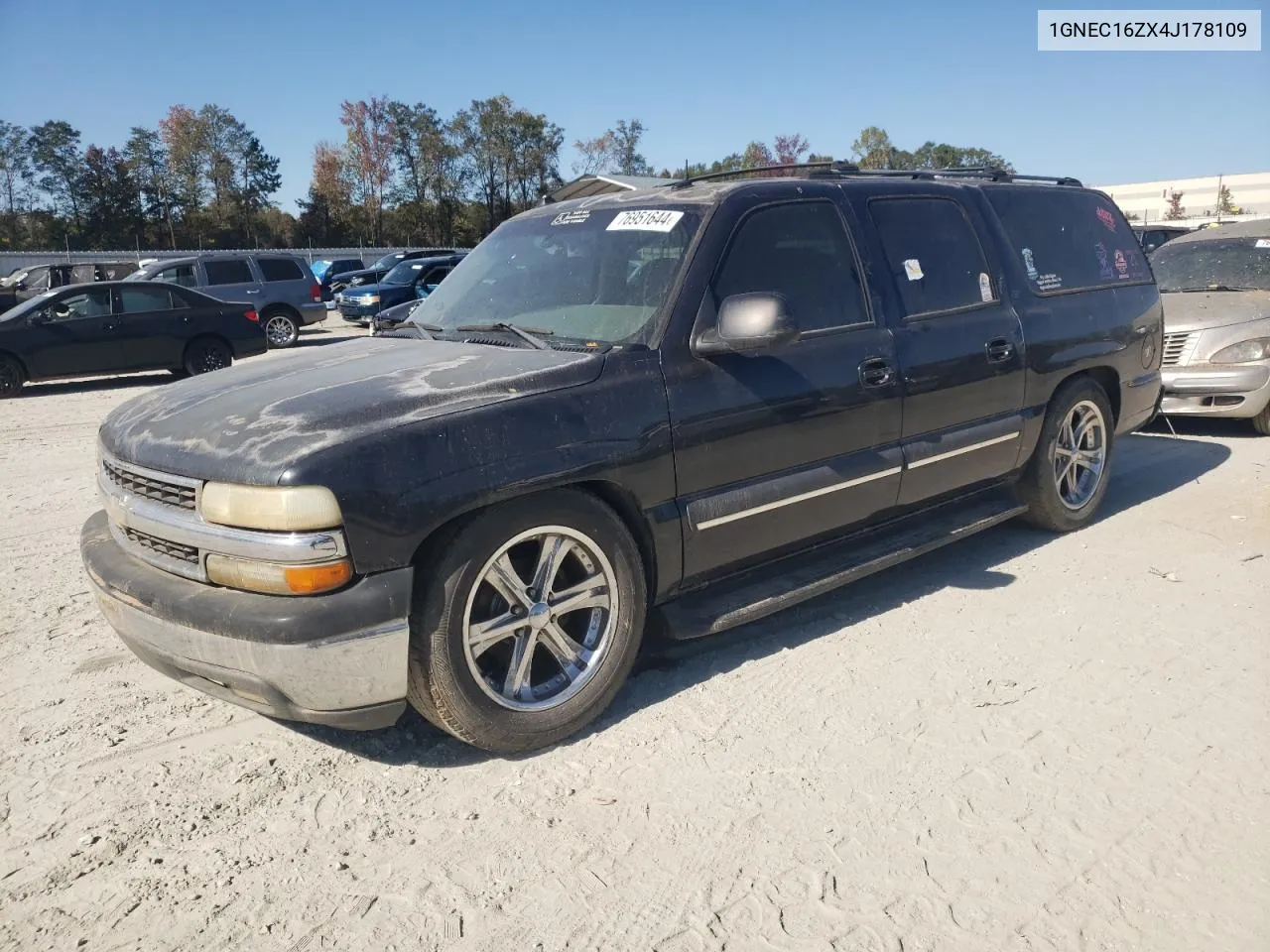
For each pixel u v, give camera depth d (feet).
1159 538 17.19
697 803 9.50
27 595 15.78
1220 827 8.96
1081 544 16.96
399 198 235.40
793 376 12.21
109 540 11.05
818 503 12.69
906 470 13.74
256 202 238.27
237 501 9.06
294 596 8.99
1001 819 9.14
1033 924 7.78
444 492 9.38
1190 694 11.48
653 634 13.30
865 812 9.29
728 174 14.05
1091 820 9.10
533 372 10.50
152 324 47.21
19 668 12.92
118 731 11.21
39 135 224.53
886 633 13.42
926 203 14.88
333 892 8.37
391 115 224.94
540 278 13.12
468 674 9.84
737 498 11.77
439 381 10.45
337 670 9.05
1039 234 16.81
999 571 15.72
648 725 11.03
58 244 224.33
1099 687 11.69
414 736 11.02
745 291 12.03
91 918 8.09
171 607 9.48
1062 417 16.56
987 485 15.74
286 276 65.21
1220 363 24.89
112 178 228.84
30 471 25.55
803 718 11.10
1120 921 7.80
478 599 10.08
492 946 7.67
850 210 13.66
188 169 231.30
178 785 10.06
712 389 11.46
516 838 9.05
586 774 10.09
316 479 8.84
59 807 9.69
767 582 12.79
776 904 8.06
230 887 8.46
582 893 8.26
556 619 10.58
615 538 10.75
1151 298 18.79
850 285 13.30
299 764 10.46
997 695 11.55
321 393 10.36
